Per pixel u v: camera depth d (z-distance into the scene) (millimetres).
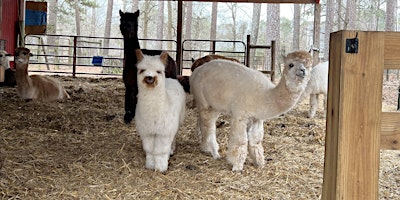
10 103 6879
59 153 4293
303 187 3574
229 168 4012
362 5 32188
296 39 26797
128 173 3736
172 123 3730
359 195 1565
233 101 3891
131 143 4852
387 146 1547
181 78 6910
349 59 1521
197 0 10820
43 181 3459
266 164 4180
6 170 3629
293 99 3586
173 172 3816
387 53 1516
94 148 4555
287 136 5555
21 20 12133
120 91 9539
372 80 1525
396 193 3475
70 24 35969
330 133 1665
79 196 3188
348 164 1556
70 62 24859
